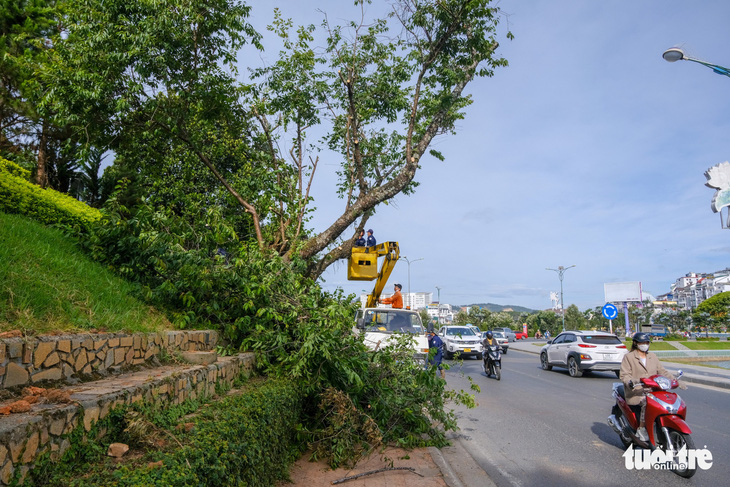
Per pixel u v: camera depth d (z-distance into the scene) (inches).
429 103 473.7
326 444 236.8
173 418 144.3
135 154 409.7
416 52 459.5
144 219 280.7
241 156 493.7
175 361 203.6
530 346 1621.6
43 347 133.6
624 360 264.8
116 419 126.5
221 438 129.8
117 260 279.7
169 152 457.1
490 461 256.2
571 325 3282.5
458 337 959.6
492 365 622.8
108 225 283.3
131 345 179.3
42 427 99.6
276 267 300.0
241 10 354.3
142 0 330.3
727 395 478.6
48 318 158.6
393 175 538.9
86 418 115.3
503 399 458.6
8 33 530.0
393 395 277.4
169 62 353.7
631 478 226.5
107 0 333.4
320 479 208.4
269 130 469.4
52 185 689.6
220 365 208.4
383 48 484.7
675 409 235.9
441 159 531.5
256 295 285.6
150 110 353.1
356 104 503.8
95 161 681.6
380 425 268.2
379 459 244.2
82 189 709.3
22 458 93.0
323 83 504.4
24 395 120.1
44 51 439.2
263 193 420.8
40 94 353.1
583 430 328.2
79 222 365.1
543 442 296.0
